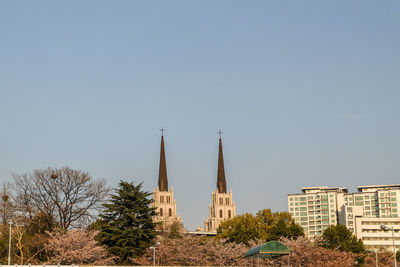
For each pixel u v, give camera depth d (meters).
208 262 103.88
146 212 97.44
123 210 95.19
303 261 106.88
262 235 136.62
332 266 100.50
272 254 74.31
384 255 117.88
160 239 104.12
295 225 127.38
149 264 93.81
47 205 102.25
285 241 114.06
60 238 91.38
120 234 93.50
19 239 90.00
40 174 102.44
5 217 98.44
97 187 106.25
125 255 93.25
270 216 149.88
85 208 104.62
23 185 101.94
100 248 90.62
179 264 100.00
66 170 103.44
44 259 94.56
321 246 119.12
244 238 128.38
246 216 152.25
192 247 105.94
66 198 103.75
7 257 91.44
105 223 95.94
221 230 154.25
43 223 98.81
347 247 119.75
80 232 94.44
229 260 104.69
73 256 88.50
